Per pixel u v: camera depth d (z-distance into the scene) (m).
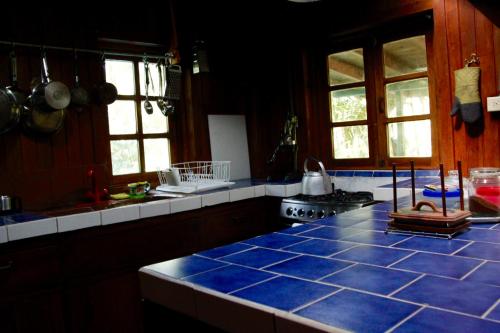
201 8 3.40
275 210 3.04
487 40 2.46
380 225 1.44
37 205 2.60
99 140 2.89
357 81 3.23
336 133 3.40
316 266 1.00
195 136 3.36
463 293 0.78
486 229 1.30
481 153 2.53
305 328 0.69
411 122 2.98
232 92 3.62
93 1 2.86
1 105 2.38
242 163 3.68
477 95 2.47
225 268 1.02
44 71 2.55
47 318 2.04
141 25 3.11
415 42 2.91
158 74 3.30
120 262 2.30
